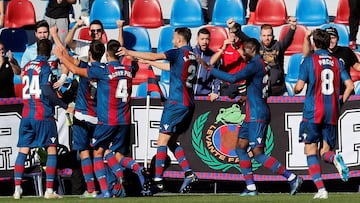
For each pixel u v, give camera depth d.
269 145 39.84
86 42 46.91
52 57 43.16
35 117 35.81
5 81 42.38
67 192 41.16
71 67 35.12
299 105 39.69
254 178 39.53
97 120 35.91
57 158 39.12
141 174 36.03
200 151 39.91
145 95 45.41
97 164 36.03
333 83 33.00
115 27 51.75
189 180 37.09
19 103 39.94
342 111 39.56
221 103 39.94
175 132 36.38
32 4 52.94
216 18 51.88
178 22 51.75
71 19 51.62
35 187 39.59
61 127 39.66
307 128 33.06
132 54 35.59
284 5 51.66
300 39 49.53
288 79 47.41
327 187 40.75
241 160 36.25
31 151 39.41
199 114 39.97
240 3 51.84
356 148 39.50
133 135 40.03
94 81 35.75
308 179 39.53
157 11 52.59
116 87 35.38
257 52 35.09
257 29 49.12
